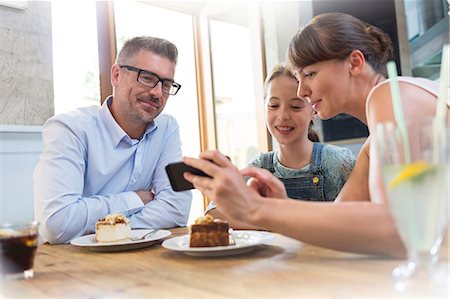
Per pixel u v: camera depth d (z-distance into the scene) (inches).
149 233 46.6
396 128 23.4
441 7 90.0
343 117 104.9
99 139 65.4
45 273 31.7
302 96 46.0
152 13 131.1
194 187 33.9
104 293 25.0
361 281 23.7
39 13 92.6
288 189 70.5
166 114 78.0
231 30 137.9
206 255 33.7
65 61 101.2
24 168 85.7
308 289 23.0
